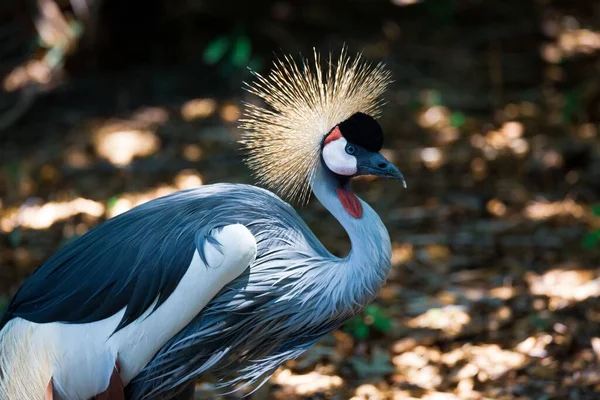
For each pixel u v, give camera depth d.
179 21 13.33
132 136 11.36
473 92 12.43
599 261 8.60
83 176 10.62
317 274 5.35
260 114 5.69
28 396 5.16
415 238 9.18
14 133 11.70
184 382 5.43
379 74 5.77
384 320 7.49
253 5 13.39
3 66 13.26
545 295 7.92
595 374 6.72
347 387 6.88
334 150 5.37
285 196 5.94
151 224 5.28
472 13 14.38
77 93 12.50
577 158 10.50
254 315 5.31
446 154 10.80
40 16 12.99
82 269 5.20
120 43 13.02
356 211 5.39
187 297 5.05
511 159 10.63
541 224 9.30
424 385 6.82
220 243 5.05
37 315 5.14
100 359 5.05
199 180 10.32
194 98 12.21
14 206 10.04
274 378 7.00
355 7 14.05
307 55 12.80
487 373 6.86
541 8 14.52
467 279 8.41
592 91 11.98
